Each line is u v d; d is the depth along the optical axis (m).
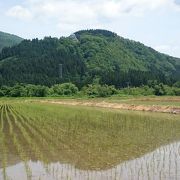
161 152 29.58
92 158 27.11
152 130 44.50
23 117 64.56
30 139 37.06
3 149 31.17
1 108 96.25
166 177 21.19
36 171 22.94
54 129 45.97
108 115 67.56
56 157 27.61
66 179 20.84
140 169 23.30
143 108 82.88
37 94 195.25
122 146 32.75
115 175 21.69
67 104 119.44
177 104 88.94
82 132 42.94
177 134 40.72
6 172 22.75
